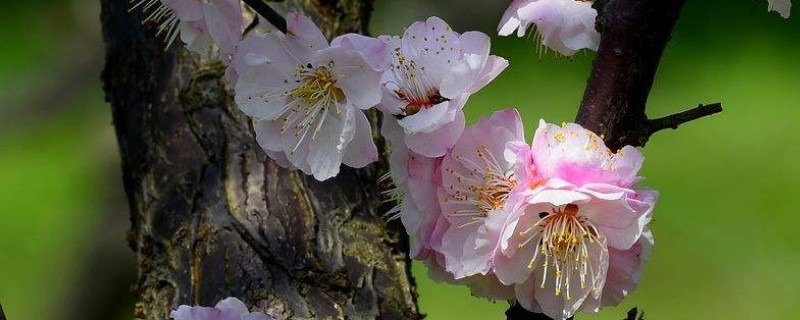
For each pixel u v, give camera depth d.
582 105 0.53
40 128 1.50
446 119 0.53
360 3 0.71
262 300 0.58
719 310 1.30
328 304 0.58
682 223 1.43
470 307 1.22
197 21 0.55
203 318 0.54
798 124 1.62
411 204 0.53
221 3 0.54
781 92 1.68
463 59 0.53
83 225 0.91
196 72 0.67
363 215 0.62
